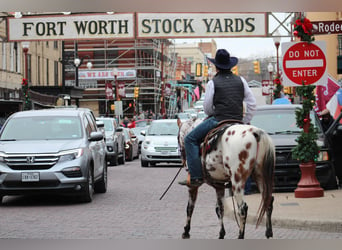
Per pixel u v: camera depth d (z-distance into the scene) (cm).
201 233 1156
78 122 1725
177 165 3203
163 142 3009
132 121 4731
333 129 1766
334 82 2280
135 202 1641
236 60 1059
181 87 10262
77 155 1591
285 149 1620
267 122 1775
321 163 1633
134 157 4009
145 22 3106
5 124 1723
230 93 1038
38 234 1157
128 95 7319
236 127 973
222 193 1065
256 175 970
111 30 3148
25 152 1564
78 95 5081
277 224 1196
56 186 1560
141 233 1159
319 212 1241
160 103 8062
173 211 1462
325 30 1878
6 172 1552
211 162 1001
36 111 1781
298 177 1616
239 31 3058
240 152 946
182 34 3086
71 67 7319
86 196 1623
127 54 7450
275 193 1622
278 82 4156
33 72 5612
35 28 3228
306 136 1510
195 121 1162
